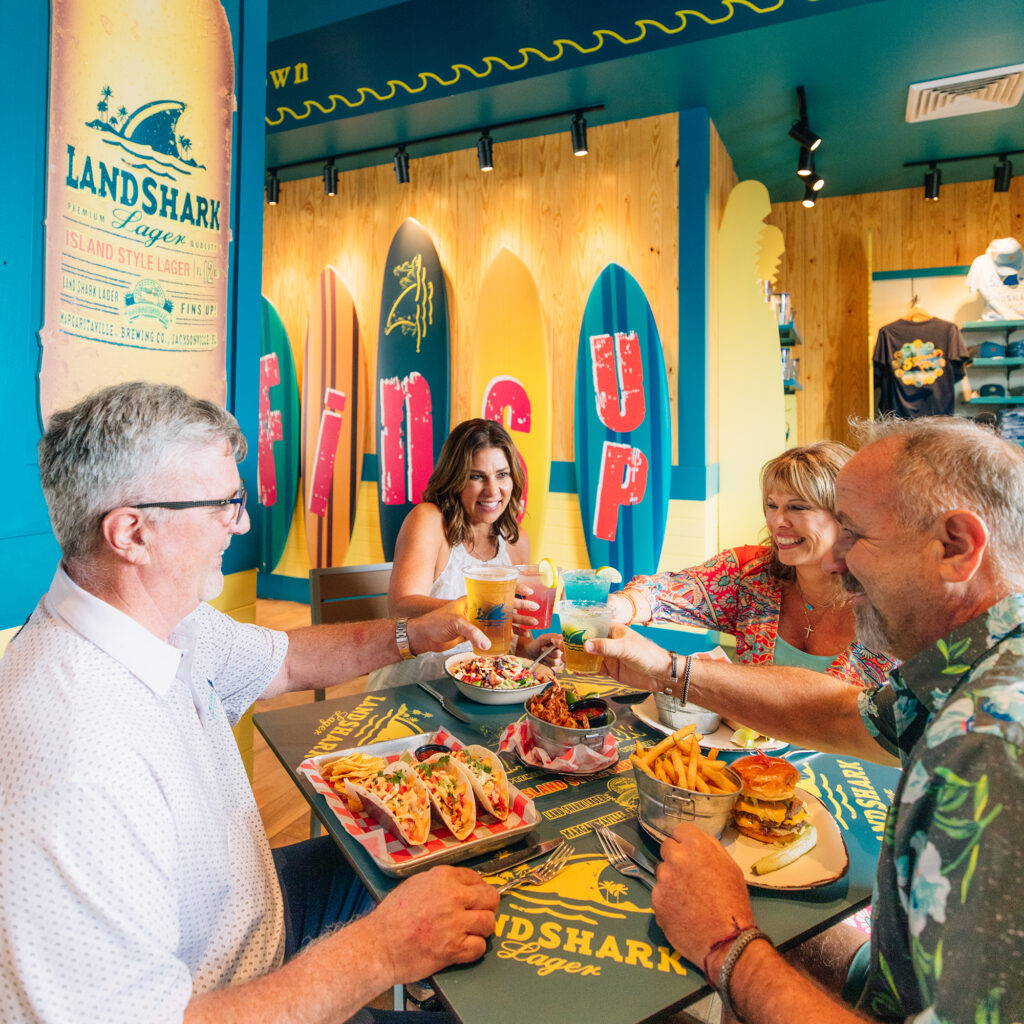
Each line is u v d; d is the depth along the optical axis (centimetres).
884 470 75
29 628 80
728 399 406
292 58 389
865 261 506
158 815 71
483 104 379
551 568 164
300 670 139
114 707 73
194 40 182
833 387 518
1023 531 70
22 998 60
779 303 443
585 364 404
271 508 528
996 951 53
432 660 190
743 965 68
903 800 65
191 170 183
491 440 206
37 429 151
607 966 73
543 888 86
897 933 69
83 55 156
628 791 110
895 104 372
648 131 390
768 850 91
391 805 91
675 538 392
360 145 441
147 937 66
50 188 150
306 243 505
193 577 85
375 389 482
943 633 75
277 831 223
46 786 63
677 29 314
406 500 467
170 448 80
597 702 123
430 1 343
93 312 160
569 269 413
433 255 448
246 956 84
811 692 112
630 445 394
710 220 387
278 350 518
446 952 73
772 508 156
